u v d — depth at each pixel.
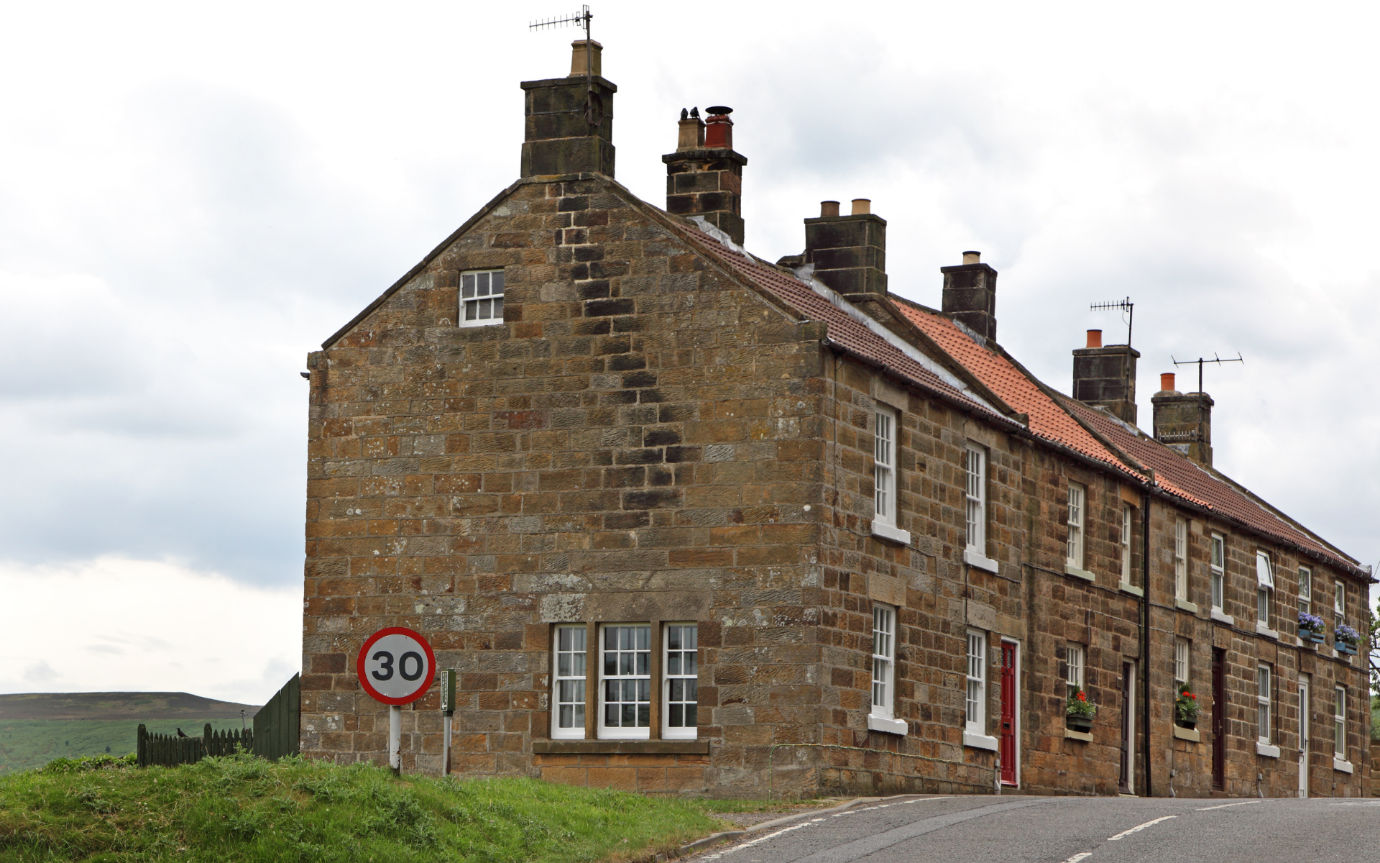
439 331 26.88
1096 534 33.16
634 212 25.97
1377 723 60.00
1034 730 30.19
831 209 32.28
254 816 15.70
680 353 25.42
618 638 25.39
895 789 25.59
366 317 27.33
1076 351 44.47
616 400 25.69
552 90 26.84
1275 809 21.59
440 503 26.47
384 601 26.55
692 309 25.44
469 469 26.38
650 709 24.88
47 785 16.02
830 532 24.58
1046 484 31.30
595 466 25.66
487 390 26.47
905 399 26.89
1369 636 48.16
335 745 26.52
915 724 26.33
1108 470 33.34
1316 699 43.53
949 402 27.89
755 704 24.20
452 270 26.94
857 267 31.89
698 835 18.66
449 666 26.03
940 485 27.69
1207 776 37.16
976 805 22.28
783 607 24.25
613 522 25.44
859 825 19.62
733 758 24.19
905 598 26.41
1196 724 36.66
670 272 25.64
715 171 29.59
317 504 27.12
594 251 26.14
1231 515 39.59
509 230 26.69
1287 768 41.53
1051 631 30.98
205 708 106.25
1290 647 42.28
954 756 27.36
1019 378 36.31
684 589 24.86
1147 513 35.28
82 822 15.44
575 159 26.59
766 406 24.81
